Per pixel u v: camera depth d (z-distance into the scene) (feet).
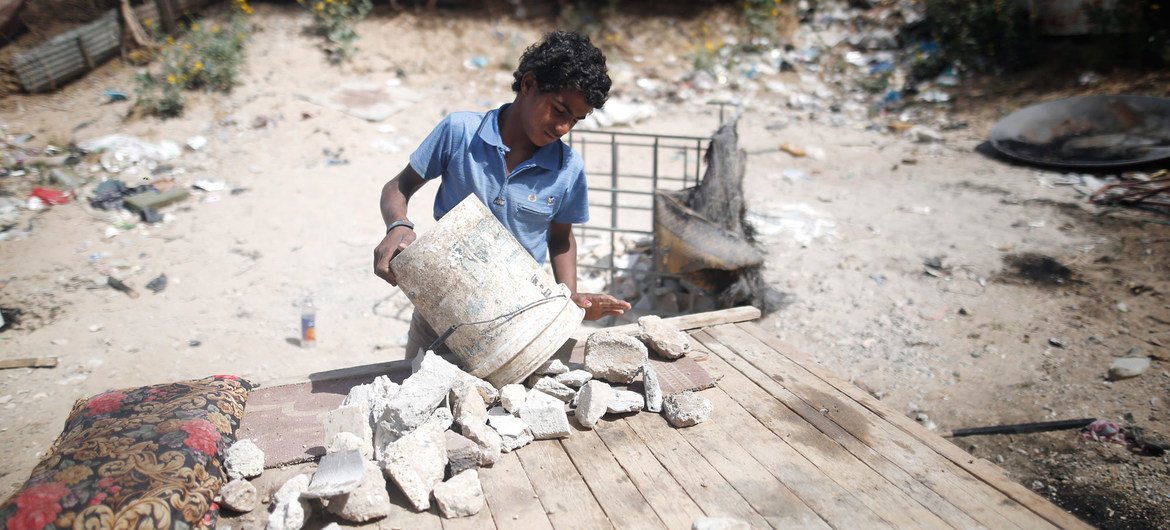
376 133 27.71
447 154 8.45
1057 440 12.93
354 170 25.14
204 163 25.20
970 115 30.17
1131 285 17.69
